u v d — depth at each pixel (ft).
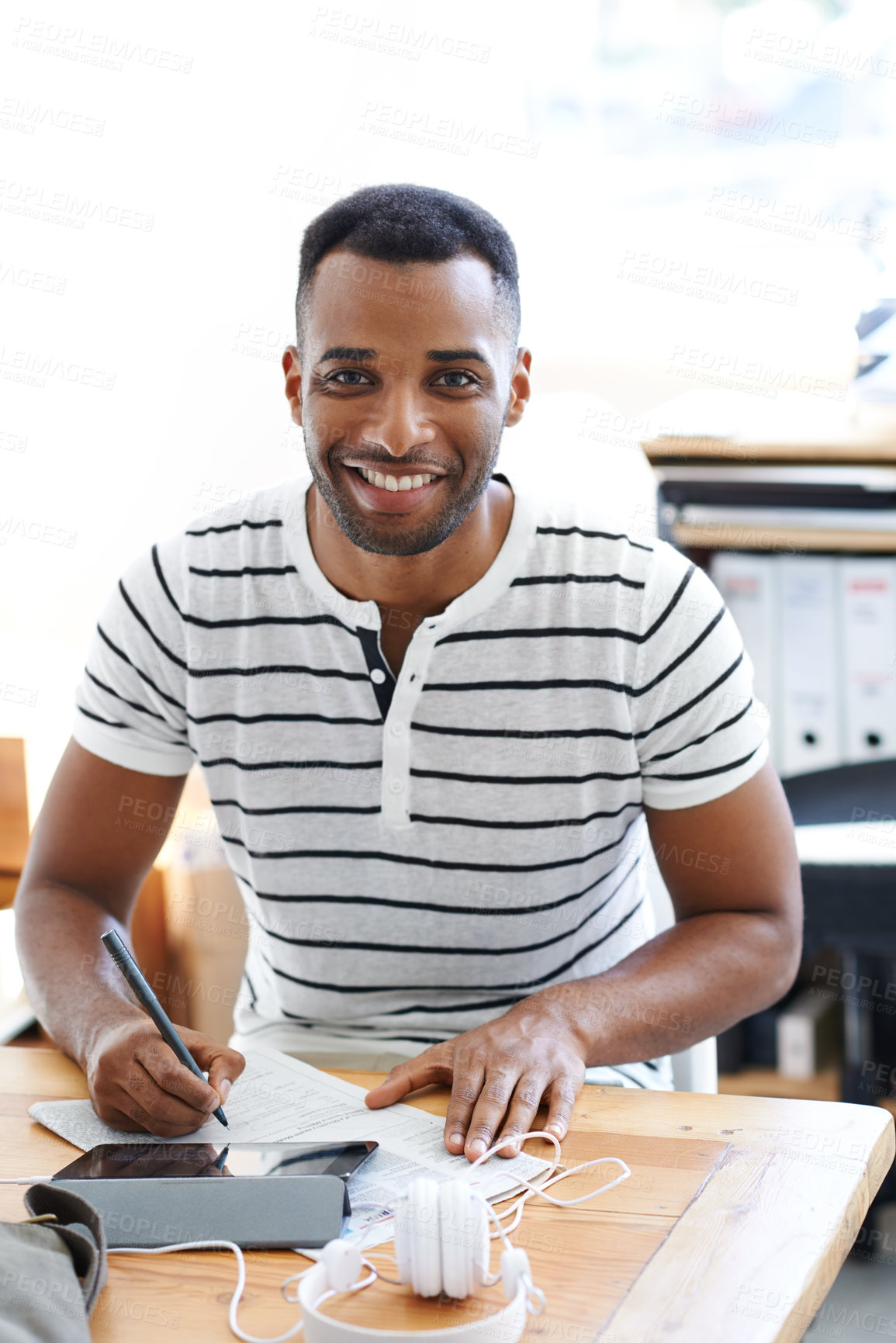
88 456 6.70
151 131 6.40
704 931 3.77
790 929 3.85
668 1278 2.24
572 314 6.41
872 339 6.10
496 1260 2.31
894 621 5.62
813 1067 5.92
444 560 3.71
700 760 3.83
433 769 3.83
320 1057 3.91
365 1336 2.03
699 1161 2.65
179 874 6.23
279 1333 2.15
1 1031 5.58
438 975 4.01
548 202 6.54
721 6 6.44
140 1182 2.56
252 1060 3.30
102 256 6.52
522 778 3.84
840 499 5.62
